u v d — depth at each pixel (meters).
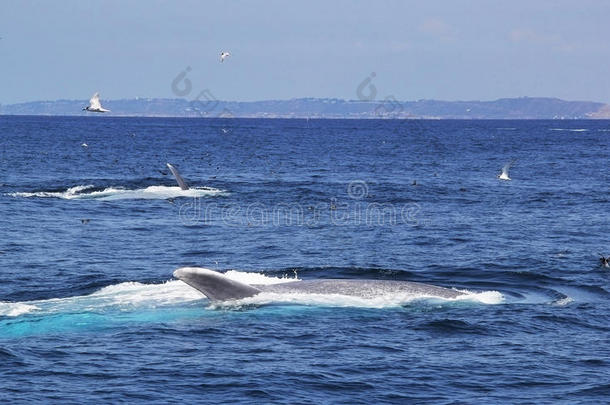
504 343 55.75
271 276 78.12
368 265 85.06
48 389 46.31
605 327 60.22
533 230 113.81
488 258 89.50
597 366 51.25
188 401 45.00
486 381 48.53
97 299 63.75
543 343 55.94
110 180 183.62
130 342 54.50
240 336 56.03
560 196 164.12
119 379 48.06
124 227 112.44
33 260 85.31
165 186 168.00
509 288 73.94
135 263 85.12
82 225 113.38
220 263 86.06
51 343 53.97
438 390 47.09
